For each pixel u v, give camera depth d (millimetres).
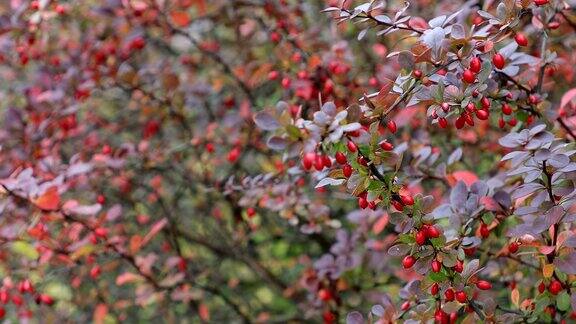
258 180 1291
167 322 1650
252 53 1468
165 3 1432
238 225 1566
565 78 1280
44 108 1410
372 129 960
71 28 1491
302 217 1352
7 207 1223
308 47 1326
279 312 1725
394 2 1464
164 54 1698
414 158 1160
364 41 1458
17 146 1388
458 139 1294
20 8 1354
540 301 1023
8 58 1521
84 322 1607
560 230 1051
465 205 1034
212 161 1479
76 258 1280
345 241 1286
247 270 1830
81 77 1415
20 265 1373
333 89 1254
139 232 1579
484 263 1165
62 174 1257
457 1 1337
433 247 981
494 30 1027
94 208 1217
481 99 983
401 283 1334
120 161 1365
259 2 1434
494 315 1014
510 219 1100
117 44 1462
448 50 978
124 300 1593
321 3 1455
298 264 1611
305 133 962
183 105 1478
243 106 1414
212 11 1461
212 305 1714
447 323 1013
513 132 1022
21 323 1409
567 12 1138
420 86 976
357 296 1315
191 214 1681
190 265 1646
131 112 1666
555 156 967
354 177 964
